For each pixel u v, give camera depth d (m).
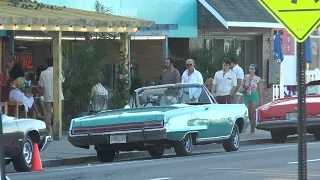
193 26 71.69
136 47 70.19
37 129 39.38
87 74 58.41
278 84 82.75
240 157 43.78
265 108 56.81
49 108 55.91
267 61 81.31
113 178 34.19
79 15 55.78
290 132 58.84
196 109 45.16
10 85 54.06
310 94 57.78
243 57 79.25
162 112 42.81
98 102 58.97
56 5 62.47
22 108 54.38
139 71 70.00
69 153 47.44
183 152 44.44
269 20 76.06
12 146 36.75
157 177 34.50
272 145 55.91
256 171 36.66
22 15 50.00
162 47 69.31
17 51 61.94
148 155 50.62
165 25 67.06
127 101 59.72
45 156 45.56
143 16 68.12
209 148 55.09
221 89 58.41
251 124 61.72
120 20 56.22
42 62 64.06
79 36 63.16
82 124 43.28
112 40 60.94
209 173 35.97
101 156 45.78
